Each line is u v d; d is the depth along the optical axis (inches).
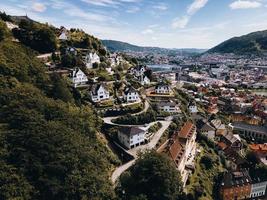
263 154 5142.7
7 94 3312.0
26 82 3917.3
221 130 6117.1
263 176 4498.0
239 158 4931.1
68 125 3304.6
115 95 5324.8
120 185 3038.9
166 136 4490.7
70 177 2588.6
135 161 3348.9
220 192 4023.1
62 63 5762.8
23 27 6343.5
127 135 3944.4
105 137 4153.5
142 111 4936.0
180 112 5629.9
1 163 2425.0
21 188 2298.2
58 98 4089.6
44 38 6250.0
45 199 2401.6
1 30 5206.7
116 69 6953.7
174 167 3063.5
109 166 3430.1
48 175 2546.8
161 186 2819.9
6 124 2878.9
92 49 7298.2
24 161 2551.7
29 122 2930.6
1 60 3860.7
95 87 5002.5
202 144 5054.1
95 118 4131.4
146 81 7022.6
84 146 3073.3
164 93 6476.4
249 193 4222.4
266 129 6850.4
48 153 2704.2
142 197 2618.1
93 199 2534.5
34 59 4867.1
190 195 3326.8
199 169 4143.7
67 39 7352.4
